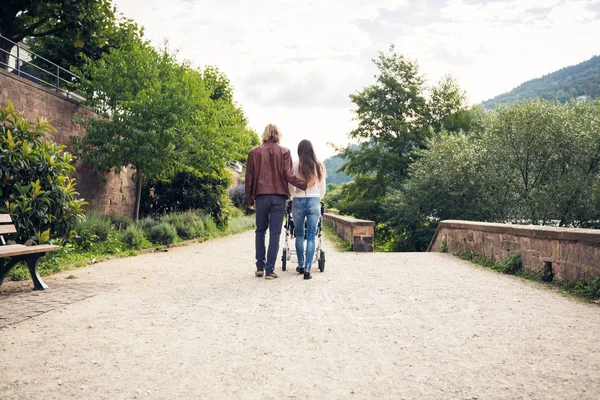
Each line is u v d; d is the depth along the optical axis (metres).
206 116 16.77
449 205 21.25
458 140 22.09
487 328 3.95
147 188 18.86
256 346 3.47
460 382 2.74
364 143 37.19
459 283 6.25
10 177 7.43
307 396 2.55
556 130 18.94
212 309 4.68
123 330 3.91
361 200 35.75
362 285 6.04
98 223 11.09
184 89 14.51
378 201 35.12
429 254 10.62
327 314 4.46
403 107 36.19
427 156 23.03
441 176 21.09
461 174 20.75
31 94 12.18
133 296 5.36
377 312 4.55
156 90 14.02
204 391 2.62
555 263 6.27
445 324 4.09
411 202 22.75
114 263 8.78
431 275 6.98
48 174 7.95
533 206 18.80
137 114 13.77
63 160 8.47
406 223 24.11
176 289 5.80
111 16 19.77
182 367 3.01
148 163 13.88
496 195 20.08
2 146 7.46
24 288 5.93
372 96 36.75
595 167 19.16
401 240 26.33
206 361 3.13
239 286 5.98
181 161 14.88
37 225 7.59
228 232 19.16
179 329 3.94
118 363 3.09
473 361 3.11
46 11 17.92
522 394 2.54
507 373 2.88
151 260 9.30
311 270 7.45
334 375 2.88
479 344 3.49
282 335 3.76
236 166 37.06
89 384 2.71
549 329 3.89
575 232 5.70
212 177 19.31
